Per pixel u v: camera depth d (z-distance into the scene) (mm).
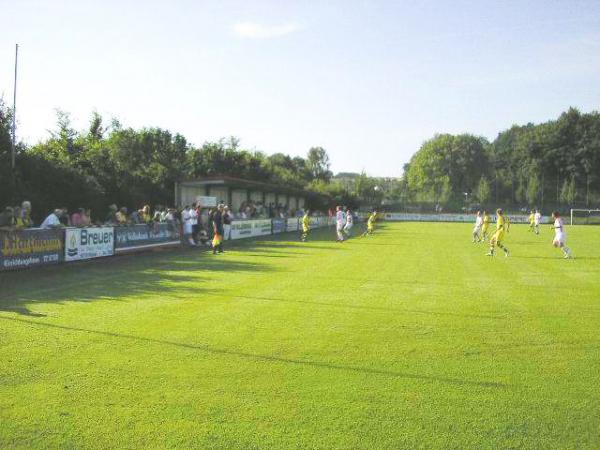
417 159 98688
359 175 81188
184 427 4605
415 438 4445
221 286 12141
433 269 15727
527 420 4809
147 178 33938
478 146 96750
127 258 18484
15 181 21141
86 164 29531
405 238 31516
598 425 4719
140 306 9672
